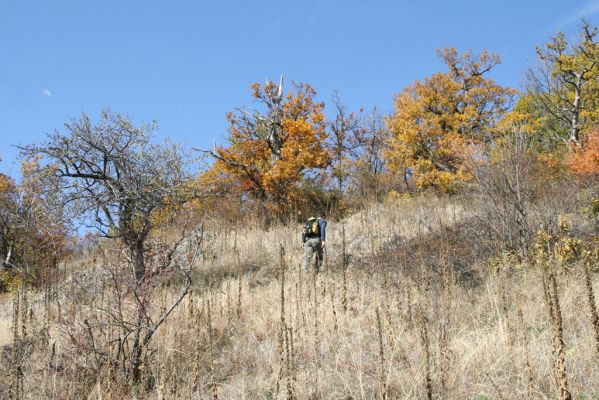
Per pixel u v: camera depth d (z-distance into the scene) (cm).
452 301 873
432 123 2767
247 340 856
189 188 1362
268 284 1273
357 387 628
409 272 1053
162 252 848
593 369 571
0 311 1421
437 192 2378
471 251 1091
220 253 1505
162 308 841
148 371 735
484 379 595
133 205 1205
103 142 1277
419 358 668
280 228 1820
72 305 884
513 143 1238
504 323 709
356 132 3462
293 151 2562
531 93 2673
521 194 1129
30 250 1345
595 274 893
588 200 1162
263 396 659
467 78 2991
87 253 1288
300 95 2825
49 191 1260
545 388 558
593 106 2492
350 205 2383
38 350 808
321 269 1290
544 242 1001
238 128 2748
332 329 838
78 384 694
